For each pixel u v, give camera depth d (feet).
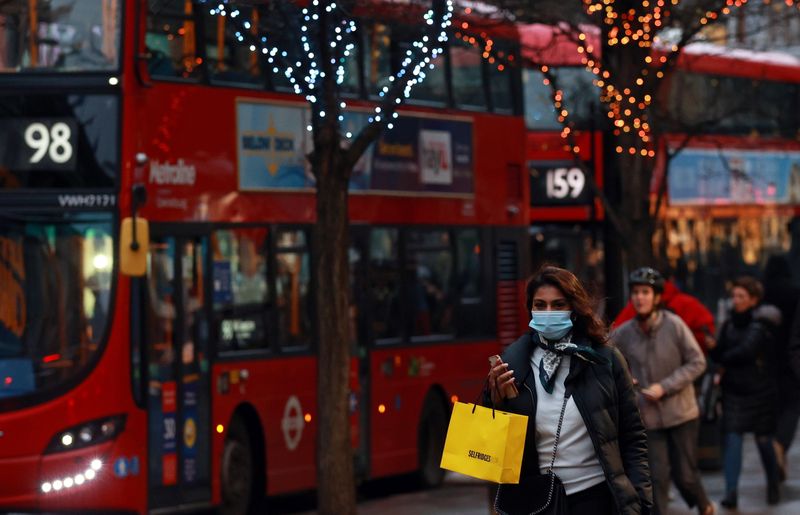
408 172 68.18
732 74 115.34
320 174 54.70
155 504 53.11
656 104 69.15
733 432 57.88
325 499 54.75
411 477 75.77
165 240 54.34
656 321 48.01
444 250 70.49
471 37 69.26
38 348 49.70
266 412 59.57
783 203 122.93
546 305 27.86
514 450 27.45
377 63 66.18
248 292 58.80
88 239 50.39
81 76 50.52
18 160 50.42
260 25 55.11
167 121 54.65
